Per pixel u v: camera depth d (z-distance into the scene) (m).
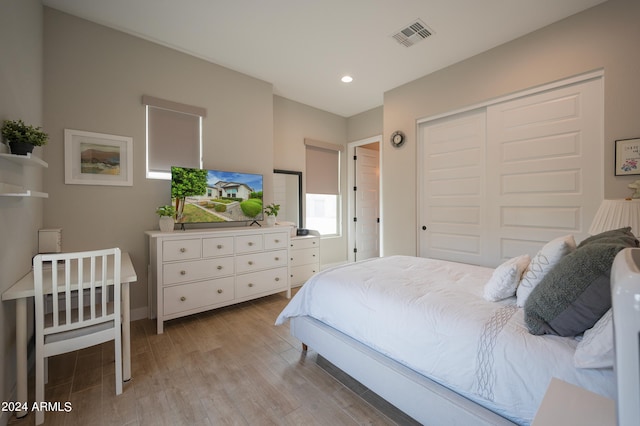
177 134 3.04
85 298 2.27
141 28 2.66
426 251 3.64
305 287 2.10
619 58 2.23
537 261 1.33
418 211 3.69
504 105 2.93
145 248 2.84
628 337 0.35
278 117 4.27
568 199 2.55
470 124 3.22
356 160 5.22
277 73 3.54
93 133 2.56
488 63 2.98
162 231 2.70
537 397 0.98
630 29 2.19
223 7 2.37
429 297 1.50
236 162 3.47
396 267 2.22
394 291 1.62
